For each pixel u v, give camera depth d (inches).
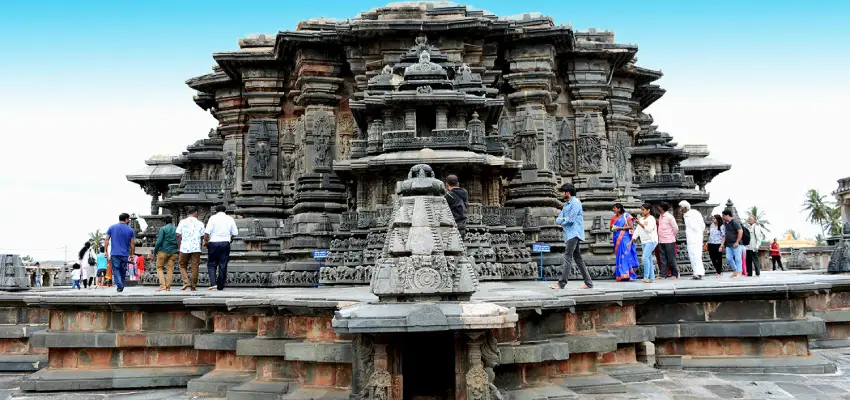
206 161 1525.6
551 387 438.9
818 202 4010.8
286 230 1010.1
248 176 1136.8
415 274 360.2
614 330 517.3
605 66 1133.7
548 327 473.1
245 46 1165.1
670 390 478.9
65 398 523.5
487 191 799.7
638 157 1478.8
